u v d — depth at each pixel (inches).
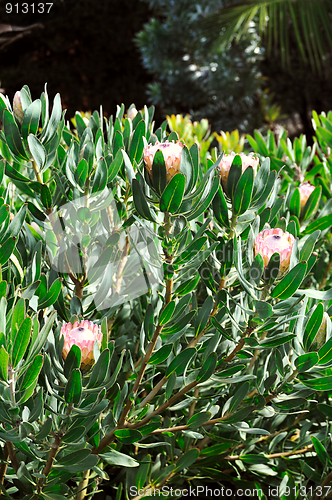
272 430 66.9
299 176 84.6
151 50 377.7
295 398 57.9
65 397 50.9
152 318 55.7
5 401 50.9
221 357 60.4
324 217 68.2
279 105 491.2
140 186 50.1
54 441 53.7
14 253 59.3
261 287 54.3
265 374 61.5
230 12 330.6
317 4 311.9
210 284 59.4
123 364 65.6
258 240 53.0
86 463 53.4
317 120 84.0
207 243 61.0
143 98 450.9
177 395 56.6
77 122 66.7
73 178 56.6
